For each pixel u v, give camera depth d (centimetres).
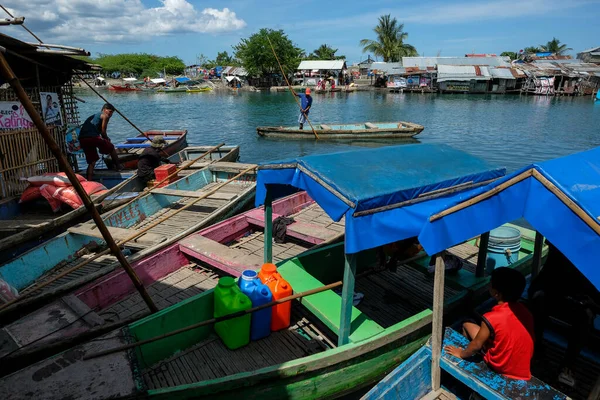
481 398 355
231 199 825
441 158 484
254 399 367
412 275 601
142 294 445
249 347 444
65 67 998
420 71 4969
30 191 785
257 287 439
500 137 1983
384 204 368
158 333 414
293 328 477
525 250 688
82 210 724
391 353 439
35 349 383
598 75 4612
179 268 620
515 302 342
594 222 279
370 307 529
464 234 328
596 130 2159
